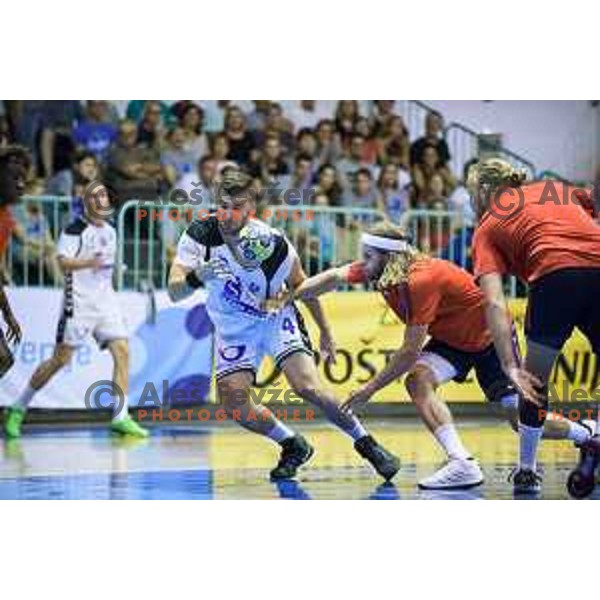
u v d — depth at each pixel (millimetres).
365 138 28438
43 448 19422
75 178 26016
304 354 14773
